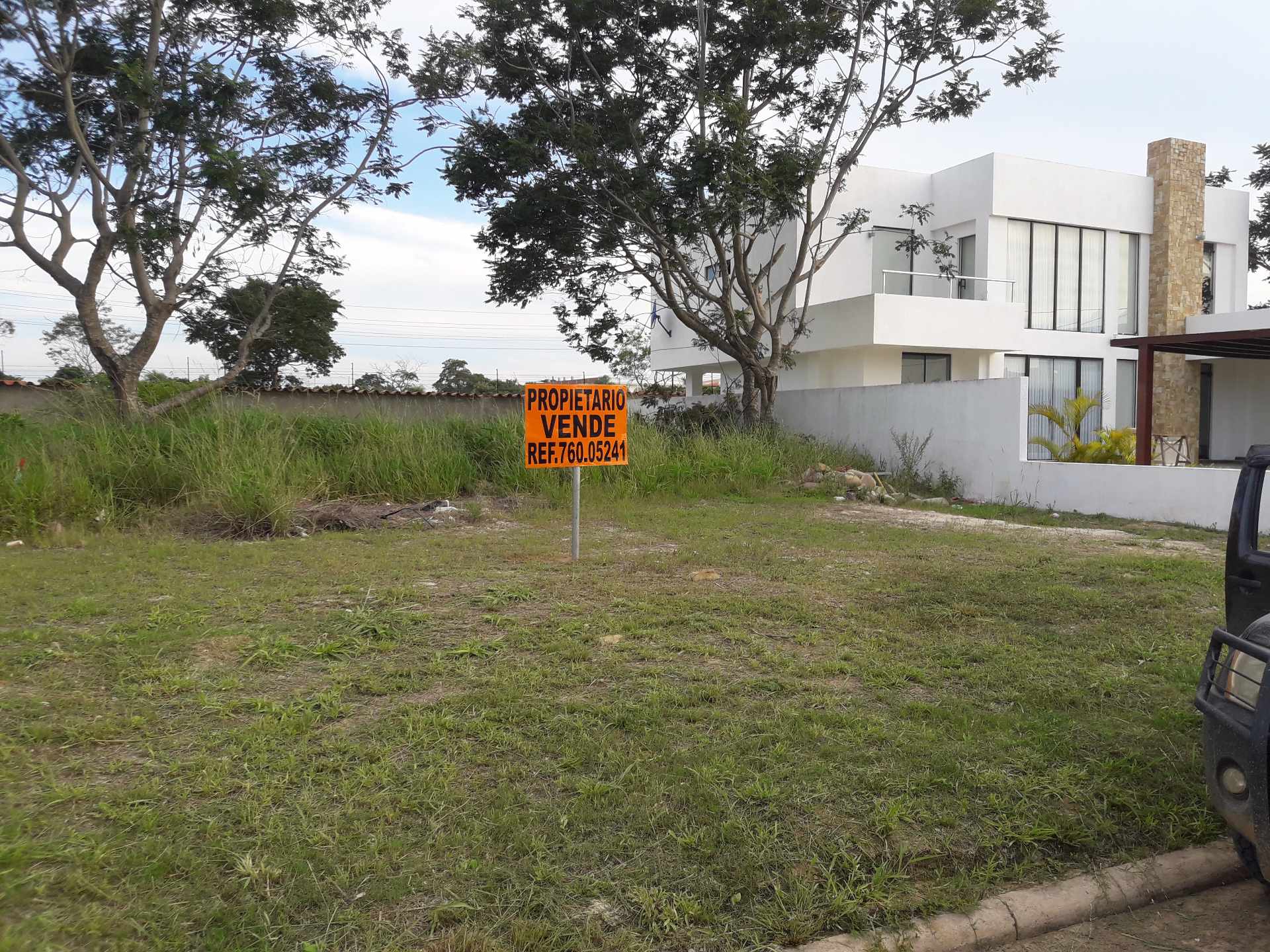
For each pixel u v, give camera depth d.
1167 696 4.59
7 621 5.57
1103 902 2.95
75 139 13.47
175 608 5.95
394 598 6.38
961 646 5.41
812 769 3.61
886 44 16.39
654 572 7.63
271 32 15.48
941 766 3.66
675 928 2.62
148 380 16.81
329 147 16.31
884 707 4.38
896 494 14.64
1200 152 22.52
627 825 3.15
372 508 11.16
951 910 2.82
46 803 3.16
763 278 22.30
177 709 4.12
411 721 3.97
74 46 13.34
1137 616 6.22
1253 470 3.66
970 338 19.12
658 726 4.02
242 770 3.47
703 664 5.01
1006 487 14.28
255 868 2.78
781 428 18.16
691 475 14.25
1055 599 6.68
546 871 2.84
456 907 2.64
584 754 3.69
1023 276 21.30
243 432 11.84
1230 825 2.77
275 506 9.55
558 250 17.36
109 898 2.62
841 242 20.27
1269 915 2.96
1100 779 3.62
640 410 22.39
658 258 17.17
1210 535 10.65
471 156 15.92
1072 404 15.75
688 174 14.80
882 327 18.33
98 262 14.16
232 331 20.58
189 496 10.19
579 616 6.01
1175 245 22.31
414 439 13.12
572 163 15.38
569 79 16.28
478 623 5.77
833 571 7.79
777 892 2.78
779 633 5.71
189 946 2.44
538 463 7.89
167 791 3.28
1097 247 22.16
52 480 9.59
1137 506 12.22
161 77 13.99
